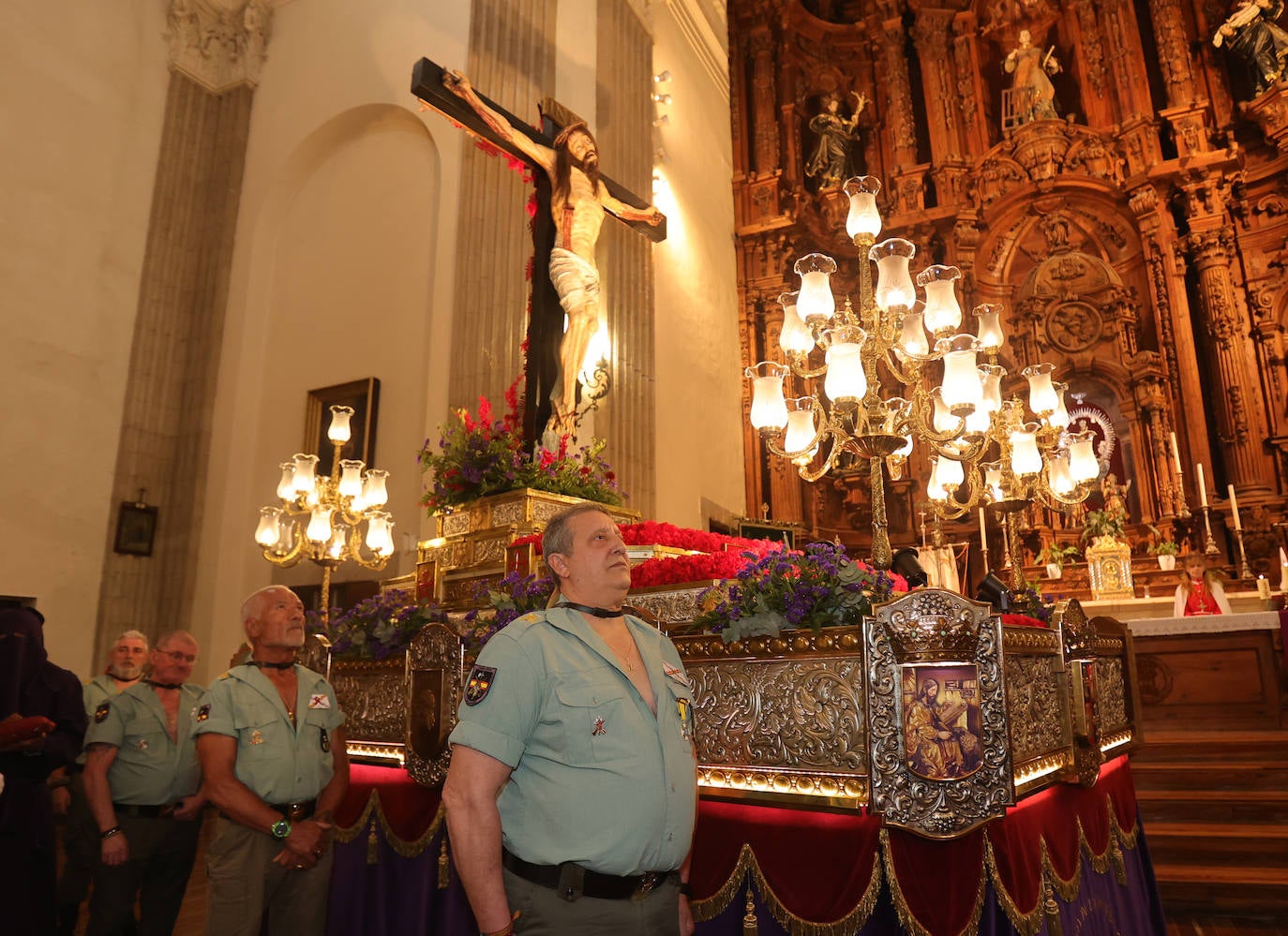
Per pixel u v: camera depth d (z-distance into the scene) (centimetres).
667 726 213
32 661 333
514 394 614
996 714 266
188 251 936
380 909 374
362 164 914
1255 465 1107
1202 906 493
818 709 279
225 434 889
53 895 332
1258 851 514
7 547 747
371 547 620
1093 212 1289
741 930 283
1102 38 1343
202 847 649
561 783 197
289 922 313
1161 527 1133
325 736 329
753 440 1267
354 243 894
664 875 205
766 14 1455
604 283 899
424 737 367
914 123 1423
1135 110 1270
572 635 214
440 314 800
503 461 546
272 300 936
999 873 267
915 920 250
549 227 643
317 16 962
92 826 379
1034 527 1187
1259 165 1198
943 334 388
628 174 959
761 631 288
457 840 188
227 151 959
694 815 212
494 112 598
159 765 368
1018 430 444
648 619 321
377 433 817
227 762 300
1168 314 1193
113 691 442
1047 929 286
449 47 856
